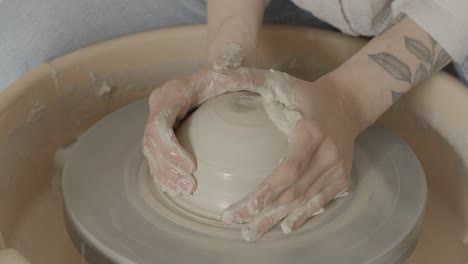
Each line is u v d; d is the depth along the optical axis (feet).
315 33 5.40
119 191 3.94
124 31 5.60
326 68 5.49
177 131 3.89
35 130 4.75
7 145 4.37
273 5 5.73
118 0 5.44
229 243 3.52
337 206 3.84
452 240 4.46
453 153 4.81
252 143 3.66
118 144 4.35
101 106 5.33
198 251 3.48
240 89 3.96
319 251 3.50
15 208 4.40
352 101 4.18
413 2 4.59
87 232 3.61
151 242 3.54
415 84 4.48
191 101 3.95
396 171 4.17
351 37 5.37
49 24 5.21
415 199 3.93
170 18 5.72
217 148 3.68
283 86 3.85
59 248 4.23
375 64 4.34
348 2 4.92
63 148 5.03
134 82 5.43
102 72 5.18
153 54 5.38
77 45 5.40
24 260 3.17
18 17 5.19
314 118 3.74
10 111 4.43
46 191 4.69
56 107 4.94
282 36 5.43
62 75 4.91
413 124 5.14
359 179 4.07
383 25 5.20
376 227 3.69
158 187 3.92
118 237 3.57
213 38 4.69
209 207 3.67
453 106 4.76
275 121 3.73
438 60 4.48
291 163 3.36
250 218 3.41
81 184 3.99
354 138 4.05
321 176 3.64
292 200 3.49
